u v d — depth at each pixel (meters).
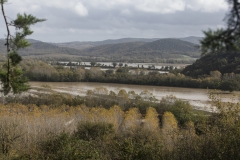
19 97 42.53
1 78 7.80
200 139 9.64
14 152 12.27
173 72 75.12
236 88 41.81
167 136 14.05
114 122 26.78
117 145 10.65
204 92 54.94
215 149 9.12
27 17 7.43
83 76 75.62
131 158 9.53
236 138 9.11
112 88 62.78
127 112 34.53
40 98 43.78
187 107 33.28
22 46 7.84
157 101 43.69
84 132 19.53
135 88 62.62
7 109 34.50
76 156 9.66
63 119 26.95
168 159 9.48
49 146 11.22
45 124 23.34
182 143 9.73
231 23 3.07
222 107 11.65
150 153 9.52
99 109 35.50
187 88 61.12
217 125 10.77
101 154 10.37
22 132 18.30
